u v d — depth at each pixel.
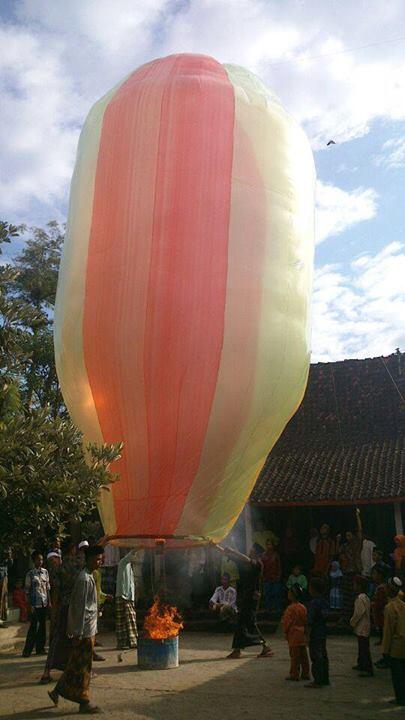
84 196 10.16
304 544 17.42
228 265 9.42
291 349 9.77
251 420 9.35
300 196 10.47
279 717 7.10
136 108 10.14
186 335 9.11
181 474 9.14
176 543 9.34
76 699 7.31
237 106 10.24
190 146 9.79
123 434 9.22
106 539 9.31
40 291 22.78
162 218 9.48
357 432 18.45
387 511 17.25
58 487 6.60
